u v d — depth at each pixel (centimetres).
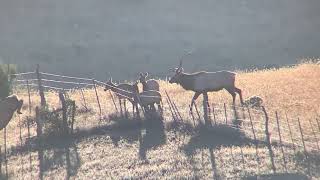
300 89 11956
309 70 14438
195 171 7944
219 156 8400
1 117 9269
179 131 9538
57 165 8531
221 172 7869
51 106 10975
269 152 8475
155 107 10769
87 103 11300
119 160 8525
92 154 8856
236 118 9881
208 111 10062
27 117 10538
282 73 14388
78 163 8544
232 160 8231
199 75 10219
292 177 7638
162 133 9512
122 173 8044
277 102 10888
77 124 10006
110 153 8838
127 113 10375
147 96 10038
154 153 8688
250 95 11519
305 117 9856
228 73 10325
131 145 9112
